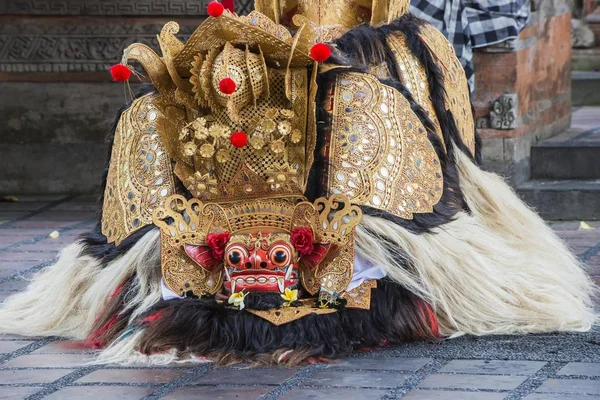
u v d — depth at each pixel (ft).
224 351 15.01
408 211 15.81
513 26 24.97
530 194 25.18
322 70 15.85
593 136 28.68
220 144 15.33
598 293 18.54
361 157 15.75
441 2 24.62
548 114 28.40
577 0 41.91
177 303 15.38
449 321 16.10
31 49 29.30
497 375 14.12
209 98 15.20
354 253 15.49
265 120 15.07
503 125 25.31
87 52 29.19
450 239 15.97
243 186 15.43
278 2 18.19
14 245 23.72
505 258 16.61
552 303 16.37
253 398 13.43
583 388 13.50
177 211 15.71
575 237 23.17
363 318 15.44
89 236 16.97
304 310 15.21
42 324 17.08
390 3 17.67
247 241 15.19
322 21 17.90
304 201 15.44
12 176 29.89
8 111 29.68
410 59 17.15
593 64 40.65
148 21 28.84
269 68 15.48
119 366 15.03
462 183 17.51
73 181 29.81
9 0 29.07
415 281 15.76
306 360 14.87
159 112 16.40
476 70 25.50
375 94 16.06
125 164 16.55
